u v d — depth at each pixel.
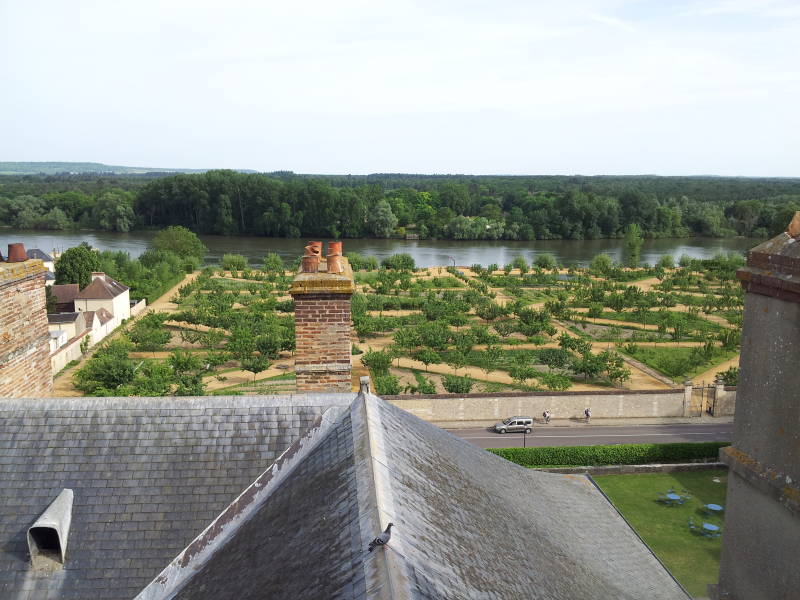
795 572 5.72
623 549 10.73
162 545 8.52
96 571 8.23
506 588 6.02
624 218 167.50
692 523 28.44
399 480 6.78
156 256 102.56
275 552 6.64
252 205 164.88
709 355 56.75
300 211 161.62
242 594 6.29
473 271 105.44
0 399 9.80
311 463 8.02
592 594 7.61
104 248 132.88
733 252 131.00
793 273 5.66
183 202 164.88
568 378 48.06
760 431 6.14
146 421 9.72
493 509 8.00
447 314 71.31
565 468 34.41
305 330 12.00
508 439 39.38
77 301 64.88
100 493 8.93
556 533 9.18
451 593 5.19
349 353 12.10
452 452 9.16
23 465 9.16
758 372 6.14
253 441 9.64
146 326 61.78
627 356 58.69
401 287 88.56
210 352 57.12
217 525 8.05
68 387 47.31
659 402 43.50
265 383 49.22
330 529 6.23
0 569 8.16
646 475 34.12
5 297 11.81
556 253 139.88
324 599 5.18
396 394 43.12
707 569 25.16
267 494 8.14
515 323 69.00
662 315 74.12
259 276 99.69
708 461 36.16
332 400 10.23
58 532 8.20
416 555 5.41
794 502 5.67
